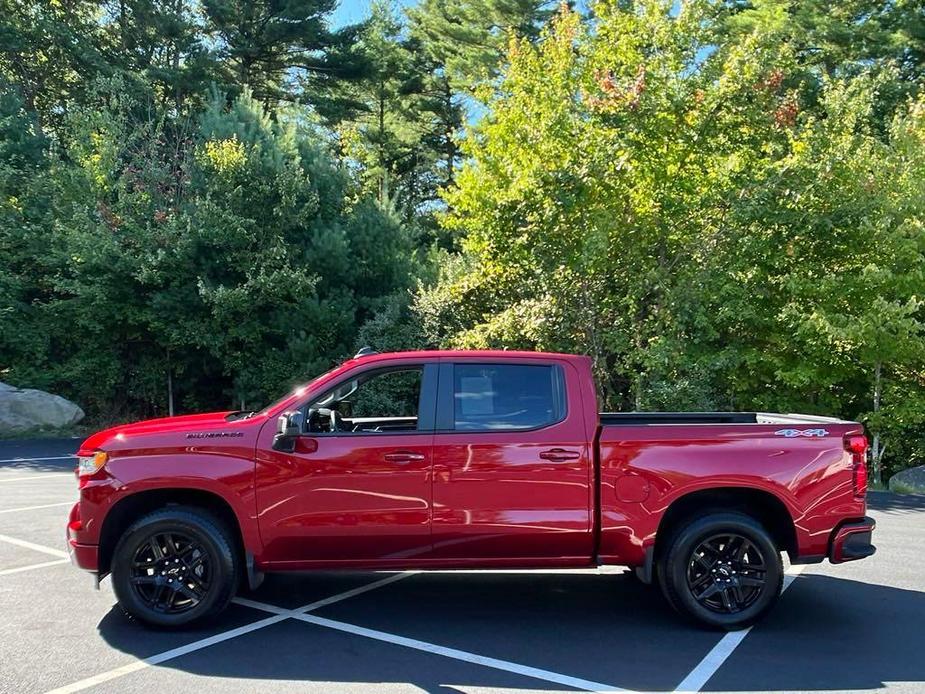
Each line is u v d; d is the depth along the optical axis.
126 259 17.31
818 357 12.85
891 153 13.89
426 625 5.37
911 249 12.30
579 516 5.22
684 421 6.35
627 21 13.31
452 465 5.19
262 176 18.47
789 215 12.38
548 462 5.21
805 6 26.89
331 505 5.15
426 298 17.34
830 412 13.37
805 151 12.77
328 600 5.95
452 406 5.33
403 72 37.25
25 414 17.91
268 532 5.13
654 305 13.57
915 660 4.74
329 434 5.23
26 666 4.55
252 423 5.26
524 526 5.19
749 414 6.36
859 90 16.72
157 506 5.35
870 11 27.59
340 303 18.77
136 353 19.73
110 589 6.09
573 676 4.47
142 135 19.94
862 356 12.41
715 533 5.25
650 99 12.55
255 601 5.91
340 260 18.66
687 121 12.76
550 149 13.06
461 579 6.60
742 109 12.66
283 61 31.34
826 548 5.29
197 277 17.95
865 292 12.46
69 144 20.53
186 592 5.16
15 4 25.22
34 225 18.78
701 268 12.75
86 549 5.12
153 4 27.08
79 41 24.95
